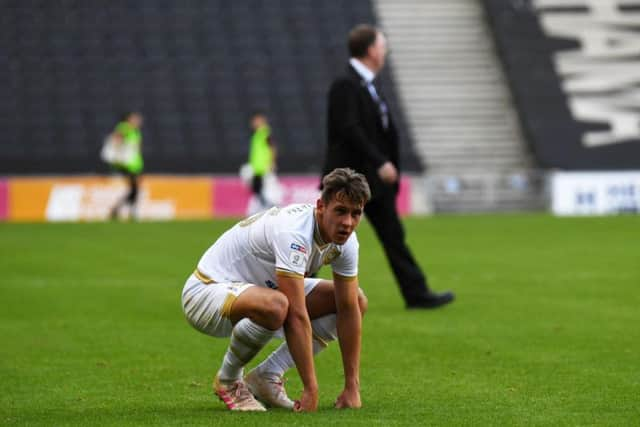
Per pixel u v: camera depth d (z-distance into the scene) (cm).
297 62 9038
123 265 4241
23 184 7219
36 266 4212
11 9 9162
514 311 2945
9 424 1580
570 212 7669
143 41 9075
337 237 1577
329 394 1858
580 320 2762
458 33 9188
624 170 8225
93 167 8025
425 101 8688
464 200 7931
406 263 2995
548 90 8712
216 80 8856
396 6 9362
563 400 1767
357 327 1683
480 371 2072
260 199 7069
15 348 2403
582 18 9225
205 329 1680
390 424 1537
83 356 2294
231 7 9406
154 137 8344
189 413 1647
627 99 8738
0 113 8394
